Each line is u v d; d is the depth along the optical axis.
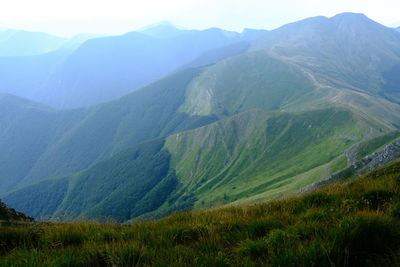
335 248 4.22
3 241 6.28
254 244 4.82
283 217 6.38
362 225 4.70
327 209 6.36
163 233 6.10
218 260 4.39
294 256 4.19
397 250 4.43
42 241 6.25
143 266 4.43
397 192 6.88
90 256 5.06
